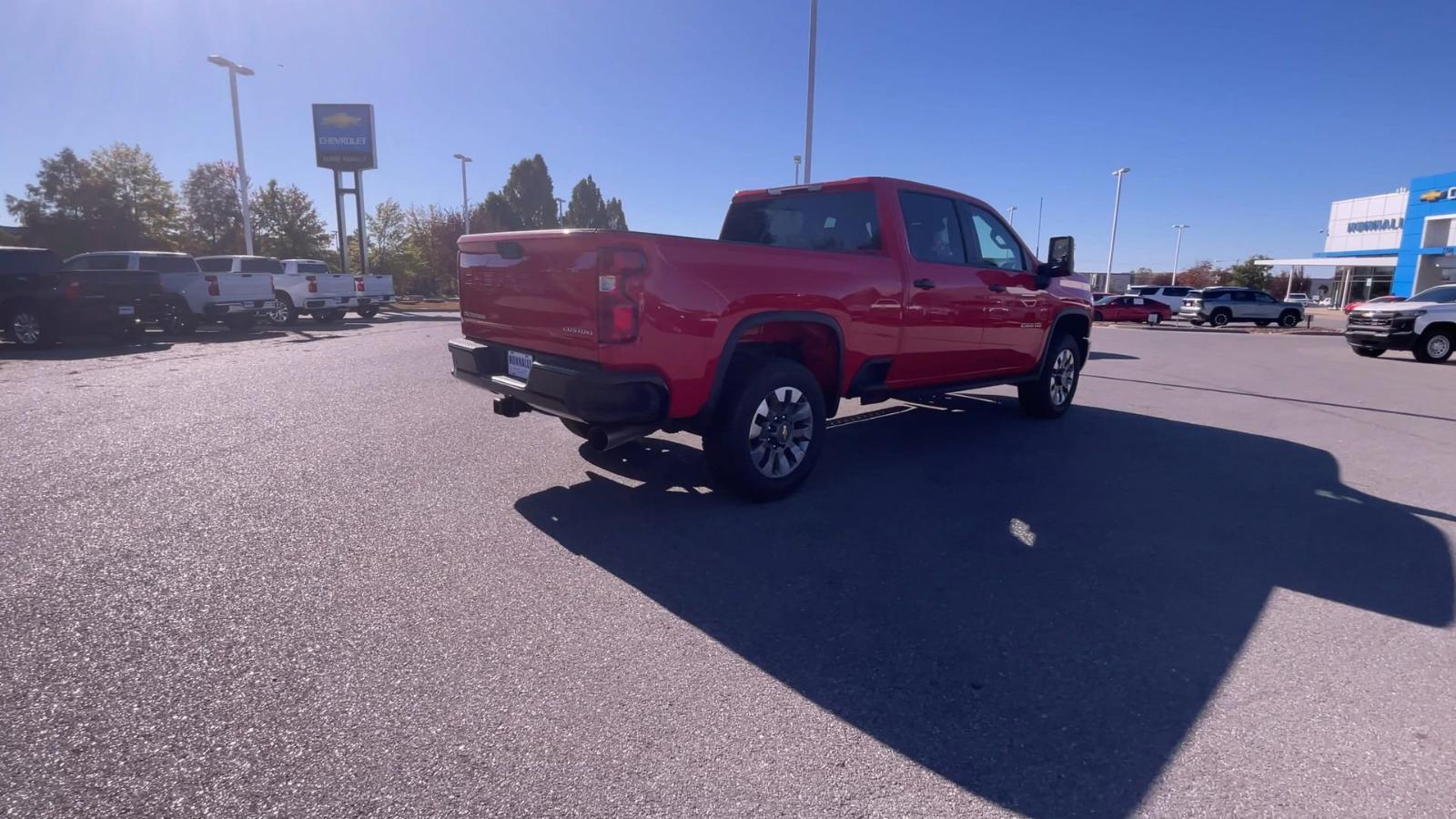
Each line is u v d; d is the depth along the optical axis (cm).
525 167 6550
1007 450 641
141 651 289
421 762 229
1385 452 655
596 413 399
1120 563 396
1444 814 214
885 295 529
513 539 412
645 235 397
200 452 582
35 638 297
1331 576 383
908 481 537
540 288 437
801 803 216
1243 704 270
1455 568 396
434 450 597
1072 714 262
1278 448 667
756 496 477
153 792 214
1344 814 215
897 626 323
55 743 234
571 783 222
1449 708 269
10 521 426
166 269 1673
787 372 466
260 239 4778
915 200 575
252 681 270
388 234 5278
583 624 318
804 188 595
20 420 696
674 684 275
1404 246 3488
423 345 1457
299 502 466
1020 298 664
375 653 291
